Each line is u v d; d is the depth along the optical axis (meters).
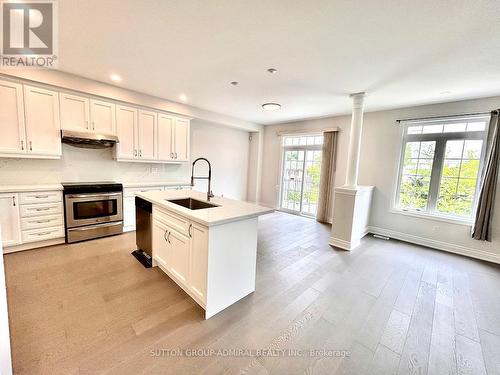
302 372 1.41
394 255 3.41
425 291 2.43
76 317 1.79
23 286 2.18
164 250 2.45
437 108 3.77
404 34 1.92
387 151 4.32
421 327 1.87
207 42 2.18
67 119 3.18
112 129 3.61
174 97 4.02
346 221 3.58
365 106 4.11
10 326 1.66
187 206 2.80
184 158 4.63
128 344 1.56
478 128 3.48
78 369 1.35
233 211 2.08
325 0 1.56
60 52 2.44
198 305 2.01
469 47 2.06
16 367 1.33
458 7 1.56
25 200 2.87
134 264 2.71
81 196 3.25
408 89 3.18
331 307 2.09
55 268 2.54
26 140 2.91
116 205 3.64
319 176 5.51
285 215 5.77
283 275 2.65
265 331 1.75
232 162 6.32
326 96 3.65
